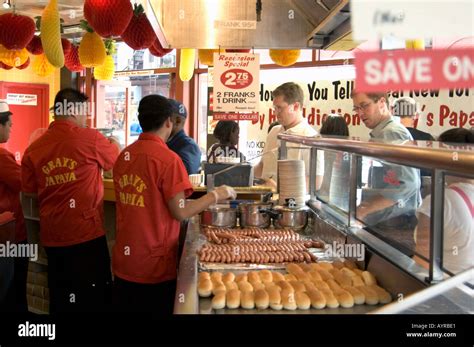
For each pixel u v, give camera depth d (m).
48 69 3.55
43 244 3.12
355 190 2.05
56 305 3.12
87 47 2.81
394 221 1.79
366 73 0.71
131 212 2.36
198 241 2.38
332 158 2.58
